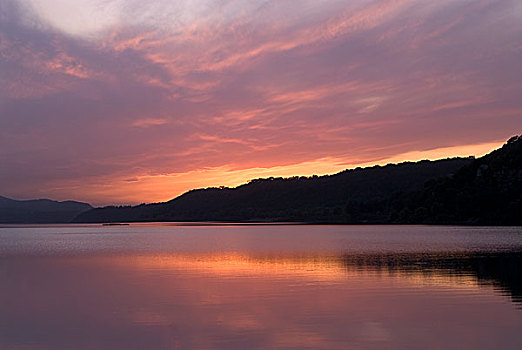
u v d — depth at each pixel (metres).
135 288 25.38
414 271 30.70
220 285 25.88
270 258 41.72
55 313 19.34
